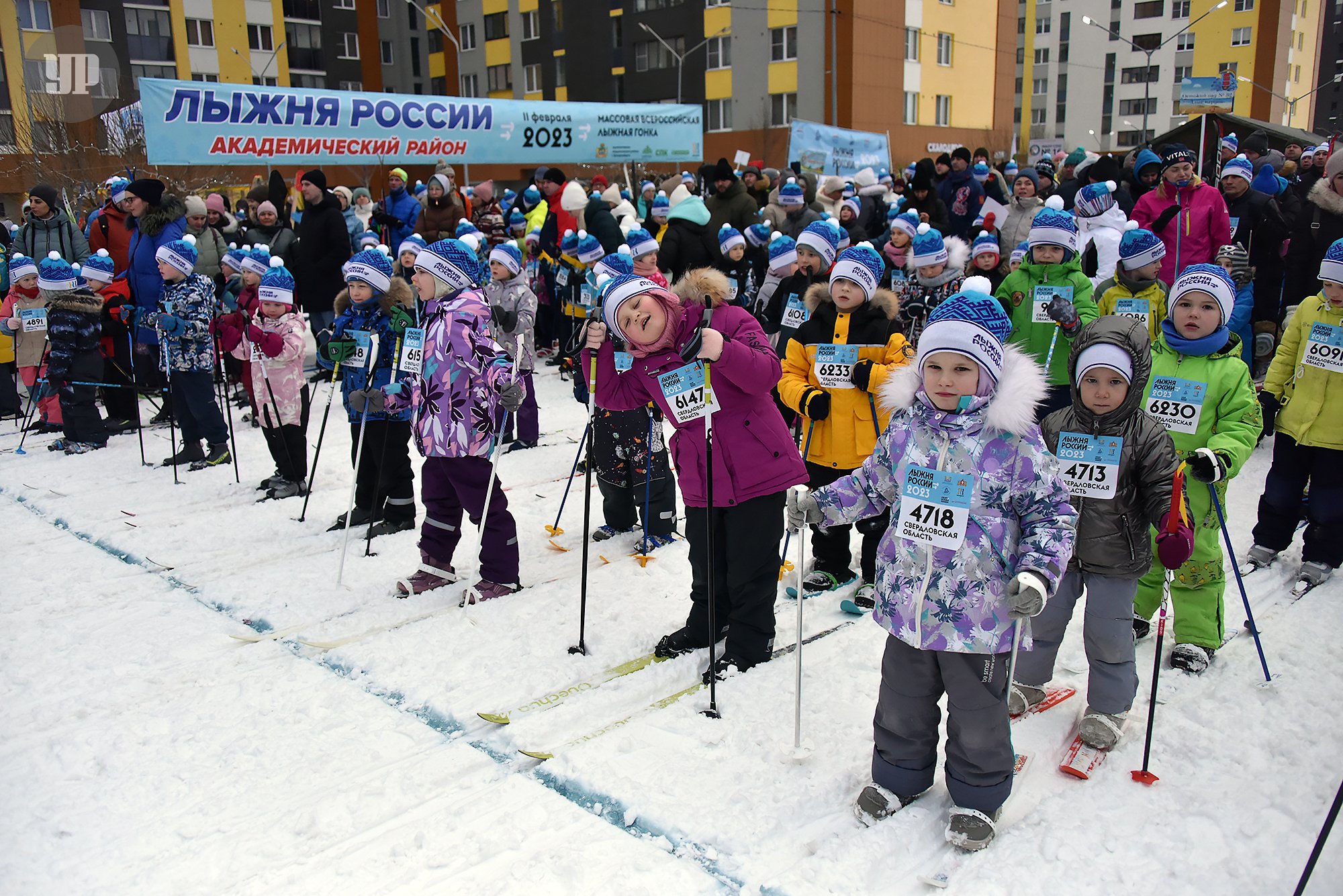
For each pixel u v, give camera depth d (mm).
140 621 4391
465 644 4070
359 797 3043
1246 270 5539
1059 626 3297
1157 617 4125
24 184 20000
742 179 12539
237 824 2922
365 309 5328
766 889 2568
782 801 2943
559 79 39469
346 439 7727
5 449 7676
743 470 3590
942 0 34562
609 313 3418
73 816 2975
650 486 5168
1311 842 2689
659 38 31078
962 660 2605
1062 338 5113
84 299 7477
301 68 39750
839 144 16953
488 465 4492
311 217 9117
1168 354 3783
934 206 9617
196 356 6691
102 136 16984
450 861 2727
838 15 31328
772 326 6027
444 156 11992
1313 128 53562
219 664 3961
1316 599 4285
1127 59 53562
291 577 4879
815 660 3844
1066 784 3014
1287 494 4535
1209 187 6332
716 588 3885
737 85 34031
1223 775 3021
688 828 2826
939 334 2555
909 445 2689
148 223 7824
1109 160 9398
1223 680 3604
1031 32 55438
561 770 3158
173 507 6062
